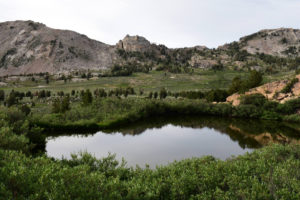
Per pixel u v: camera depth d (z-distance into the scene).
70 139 49.59
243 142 49.97
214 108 87.50
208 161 21.67
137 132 58.59
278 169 15.34
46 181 11.32
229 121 76.12
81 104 76.00
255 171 16.92
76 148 43.16
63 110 70.62
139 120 75.00
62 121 58.09
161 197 13.48
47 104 109.19
